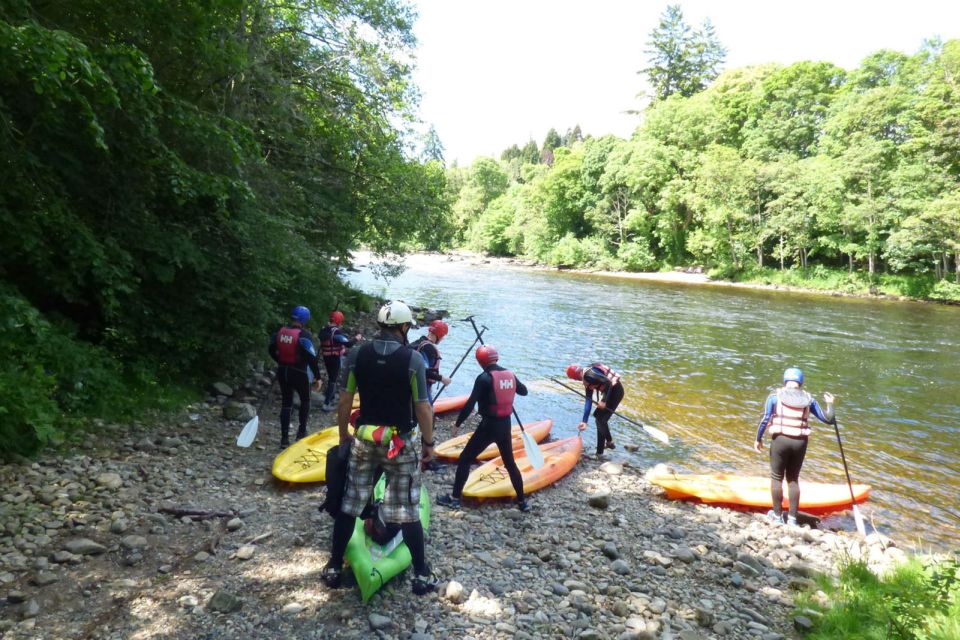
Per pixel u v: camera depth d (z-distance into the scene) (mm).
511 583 3627
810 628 3410
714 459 7348
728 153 42375
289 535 4000
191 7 6320
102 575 3299
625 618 3350
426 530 4312
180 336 7012
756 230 42156
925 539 5445
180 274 7035
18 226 5258
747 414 9391
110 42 6031
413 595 3330
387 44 12594
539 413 9109
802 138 47000
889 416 9617
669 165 48375
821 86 47906
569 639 3061
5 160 5238
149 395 6449
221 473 5168
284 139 10828
